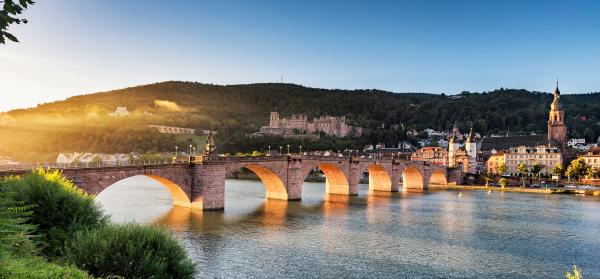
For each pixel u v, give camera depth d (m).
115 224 49.28
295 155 144.62
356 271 62.47
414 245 79.38
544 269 66.50
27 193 49.59
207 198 110.31
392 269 63.91
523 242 84.38
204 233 83.88
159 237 46.41
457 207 137.25
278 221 99.50
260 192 166.50
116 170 92.50
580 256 74.56
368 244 79.06
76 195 53.69
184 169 108.75
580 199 167.75
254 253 70.50
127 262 43.12
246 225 93.00
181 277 46.28
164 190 158.25
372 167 191.25
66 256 44.12
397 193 187.75
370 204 139.25
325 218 106.44
